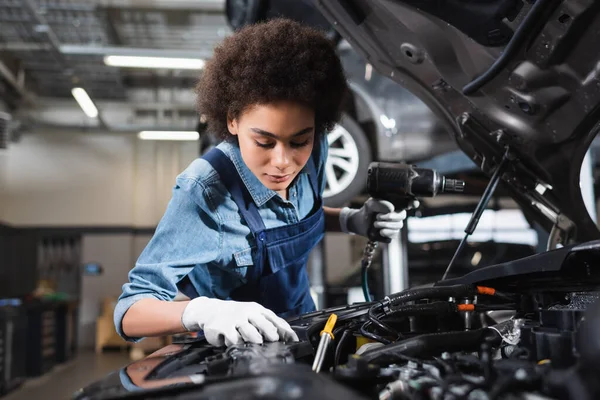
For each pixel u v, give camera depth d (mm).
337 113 911
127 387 481
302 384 396
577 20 754
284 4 2129
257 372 450
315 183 1041
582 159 967
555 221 1063
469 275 787
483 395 393
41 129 8852
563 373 438
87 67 7285
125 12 6199
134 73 8281
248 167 856
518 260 693
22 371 4914
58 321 6660
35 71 7531
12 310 4711
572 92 859
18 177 8758
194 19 6477
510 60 840
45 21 5715
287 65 754
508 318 757
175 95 8844
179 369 553
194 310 725
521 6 842
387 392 475
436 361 509
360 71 3180
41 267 8844
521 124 946
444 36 891
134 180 9047
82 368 6234
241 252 916
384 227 1039
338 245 8008
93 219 8867
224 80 825
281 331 688
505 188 1131
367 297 1112
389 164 998
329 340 623
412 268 3324
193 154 9156
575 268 643
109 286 8758
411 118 3180
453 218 4602
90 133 8969
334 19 1022
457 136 1112
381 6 910
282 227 941
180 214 875
